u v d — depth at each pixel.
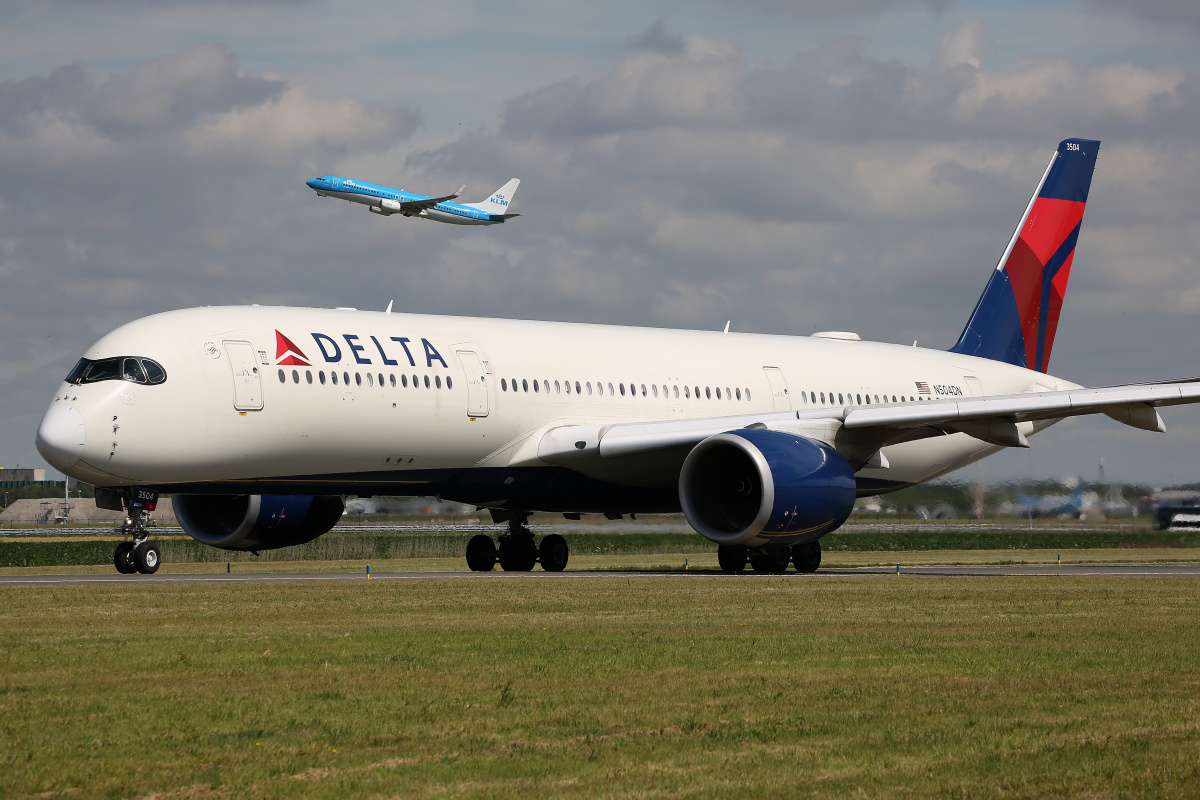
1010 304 140.62
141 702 36.47
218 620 57.16
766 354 122.56
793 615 59.78
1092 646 48.16
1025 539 180.38
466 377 101.44
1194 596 71.25
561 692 38.22
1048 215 142.25
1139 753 30.53
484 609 62.31
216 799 26.67
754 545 93.00
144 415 88.50
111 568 130.12
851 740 31.88
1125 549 171.75
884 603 66.38
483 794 26.97
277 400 92.56
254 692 38.06
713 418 106.44
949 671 42.19
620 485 108.62
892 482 130.62
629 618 58.28
